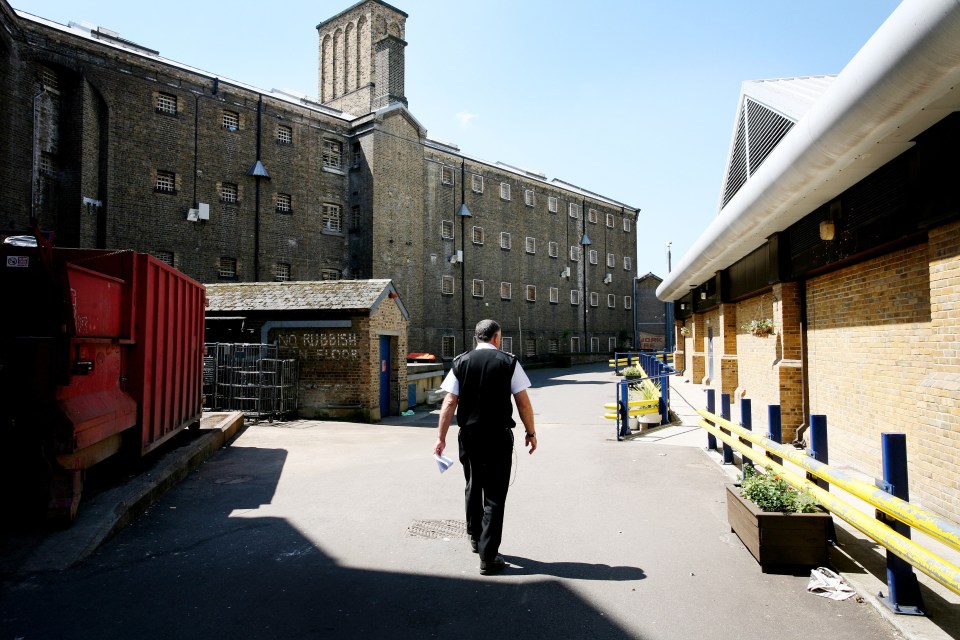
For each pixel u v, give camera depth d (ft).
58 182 70.28
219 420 38.17
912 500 19.07
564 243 159.94
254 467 27.43
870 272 24.76
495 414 14.55
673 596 12.79
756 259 39.22
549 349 151.33
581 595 12.86
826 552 13.88
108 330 19.69
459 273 126.62
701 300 69.51
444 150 126.21
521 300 143.43
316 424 45.11
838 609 12.10
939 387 17.38
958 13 11.10
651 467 26.94
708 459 28.63
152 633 11.10
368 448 33.35
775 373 33.58
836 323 28.48
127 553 15.57
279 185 94.68
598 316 172.35
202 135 85.05
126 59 76.54
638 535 17.08
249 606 12.31
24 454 15.92
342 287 51.80
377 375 49.93
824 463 14.32
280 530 17.66
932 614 11.55
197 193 83.92
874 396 24.61
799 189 22.63
